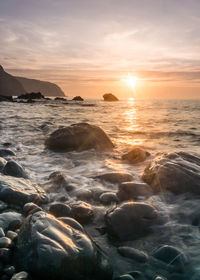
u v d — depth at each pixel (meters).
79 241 2.43
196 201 3.87
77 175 5.59
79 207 3.56
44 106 41.72
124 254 2.66
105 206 3.92
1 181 4.16
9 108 32.53
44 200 4.00
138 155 7.09
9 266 2.23
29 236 2.38
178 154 5.49
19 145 9.16
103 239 3.03
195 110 38.62
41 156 7.62
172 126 16.88
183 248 2.75
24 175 5.24
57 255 2.16
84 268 2.23
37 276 2.10
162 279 2.20
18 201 3.77
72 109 35.97
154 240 2.96
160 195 4.20
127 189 4.25
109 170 6.10
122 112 32.00
